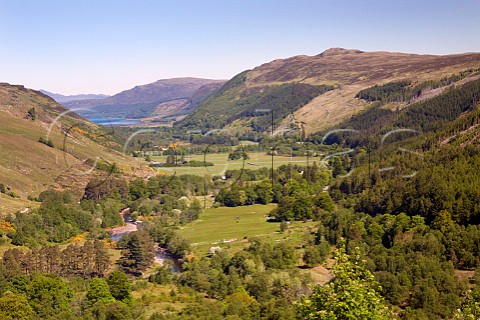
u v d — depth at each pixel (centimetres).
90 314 7625
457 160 12875
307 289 8206
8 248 11138
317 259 9981
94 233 13900
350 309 2862
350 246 9519
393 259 8206
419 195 11419
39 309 7838
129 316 7669
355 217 12081
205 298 8756
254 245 10956
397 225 10344
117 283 8606
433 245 8650
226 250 11488
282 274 8656
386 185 13125
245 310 7456
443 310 6756
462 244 8538
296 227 13800
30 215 13162
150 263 11375
